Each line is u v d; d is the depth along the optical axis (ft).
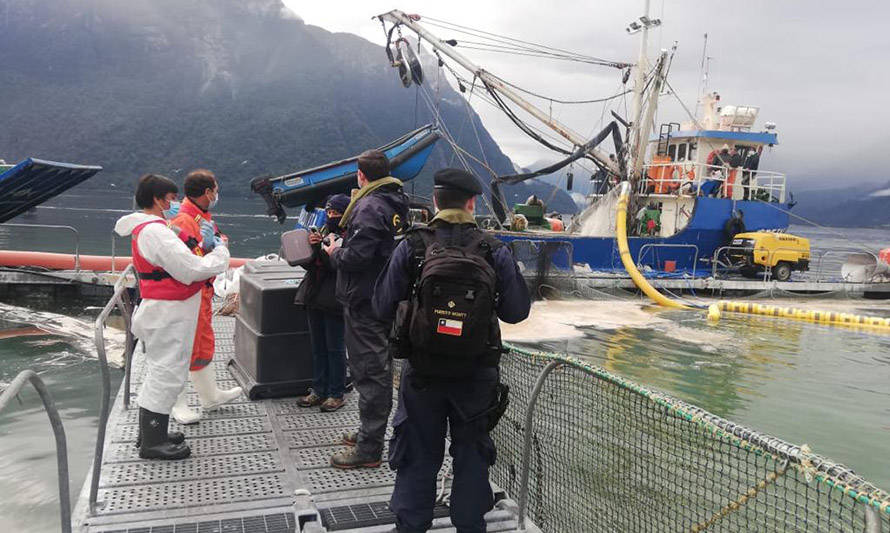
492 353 8.26
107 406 10.59
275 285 17.06
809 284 62.13
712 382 29.66
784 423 24.02
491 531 10.84
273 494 11.72
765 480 7.82
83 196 408.67
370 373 12.80
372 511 11.13
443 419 8.79
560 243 53.21
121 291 12.28
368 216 11.85
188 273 12.17
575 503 10.87
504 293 8.52
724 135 64.54
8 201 49.14
